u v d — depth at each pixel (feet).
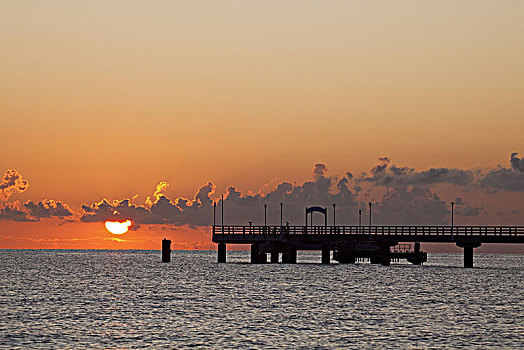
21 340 218.79
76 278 486.38
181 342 216.33
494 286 412.98
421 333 233.55
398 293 360.28
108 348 208.03
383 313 280.92
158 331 234.58
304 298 333.21
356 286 399.65
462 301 326.44
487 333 234.38
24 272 566.77
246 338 222.69
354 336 227.20
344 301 321.73
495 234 459.73
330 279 449.48
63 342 216.13
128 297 340.80
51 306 301.43
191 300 326.03
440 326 248.11
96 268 649.61
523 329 242.58
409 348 209.97
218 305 305.53
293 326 245.65
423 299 333.01
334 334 230.48
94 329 238.27
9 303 312.09
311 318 265.13
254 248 608.19
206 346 210.79
